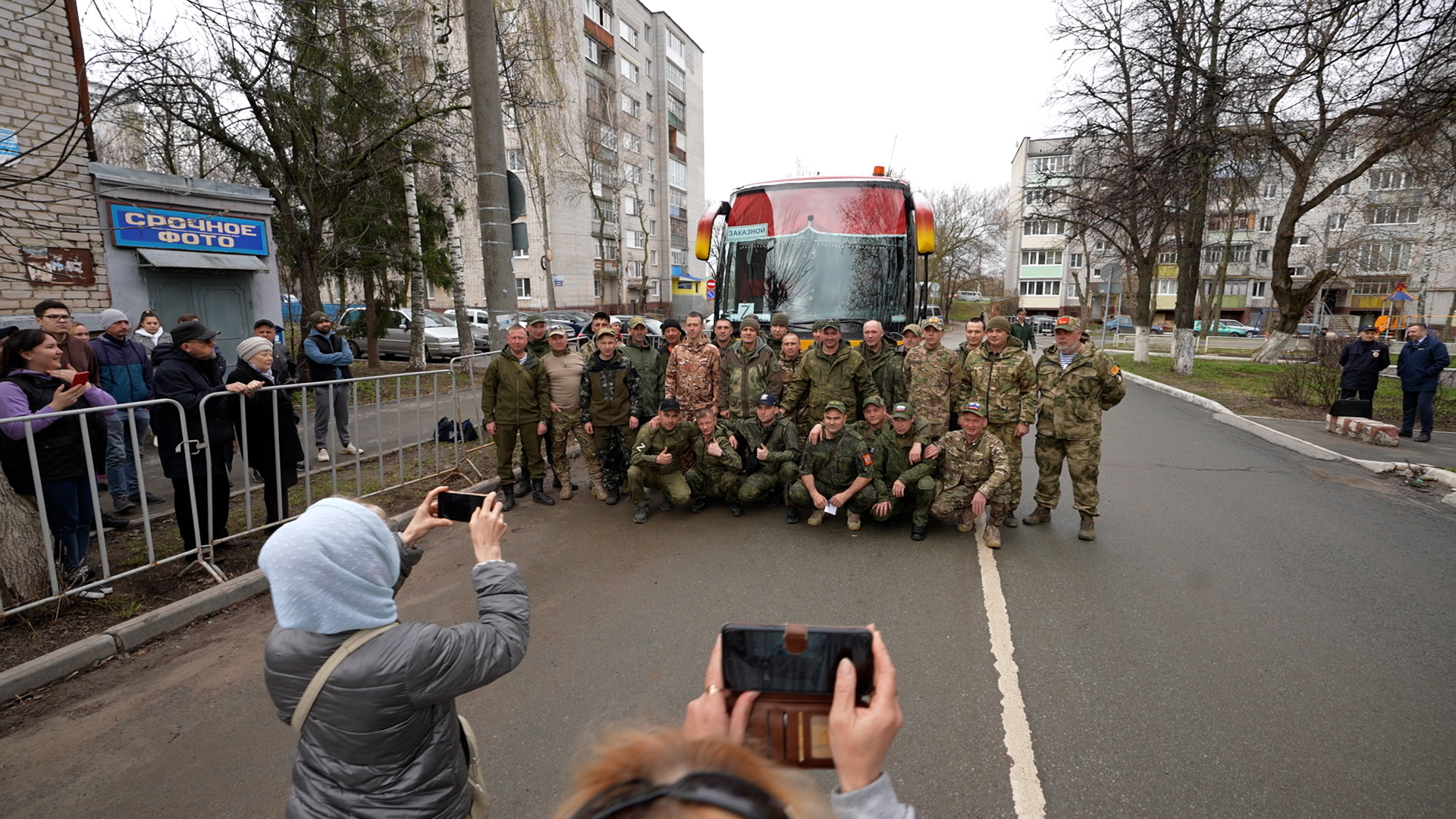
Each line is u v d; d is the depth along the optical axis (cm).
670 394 661
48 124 786
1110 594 431
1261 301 5019
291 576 139
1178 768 264
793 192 758
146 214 874
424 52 1238
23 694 321
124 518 551
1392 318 3784
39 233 774
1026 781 258
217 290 969
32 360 405
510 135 2811
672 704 312
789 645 107
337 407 797
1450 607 409
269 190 1069
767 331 745
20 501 378
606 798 68
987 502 536
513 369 615
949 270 5134
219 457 462
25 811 248
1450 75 714
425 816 152
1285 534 546
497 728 296
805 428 671
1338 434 977
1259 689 320
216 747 285
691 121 4788
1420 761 268
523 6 1383
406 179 1373
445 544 527
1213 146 1322
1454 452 857
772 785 71
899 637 374
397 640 146
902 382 629
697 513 607
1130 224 2031
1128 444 920
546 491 677
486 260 733
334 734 144
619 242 3972
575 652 360
